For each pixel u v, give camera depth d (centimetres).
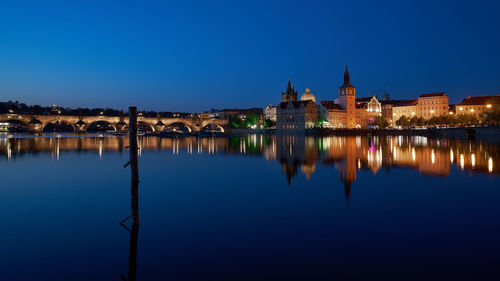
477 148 9319
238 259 2073
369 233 2456
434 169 5378
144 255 2162
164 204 3338
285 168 5809
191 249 2238
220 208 3175
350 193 3734
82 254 2202
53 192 3962
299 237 2403
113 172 5516
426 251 2131
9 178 4916
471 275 1825
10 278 1902
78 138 18788
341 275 1852
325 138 17512
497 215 2825
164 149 10756
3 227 2712
